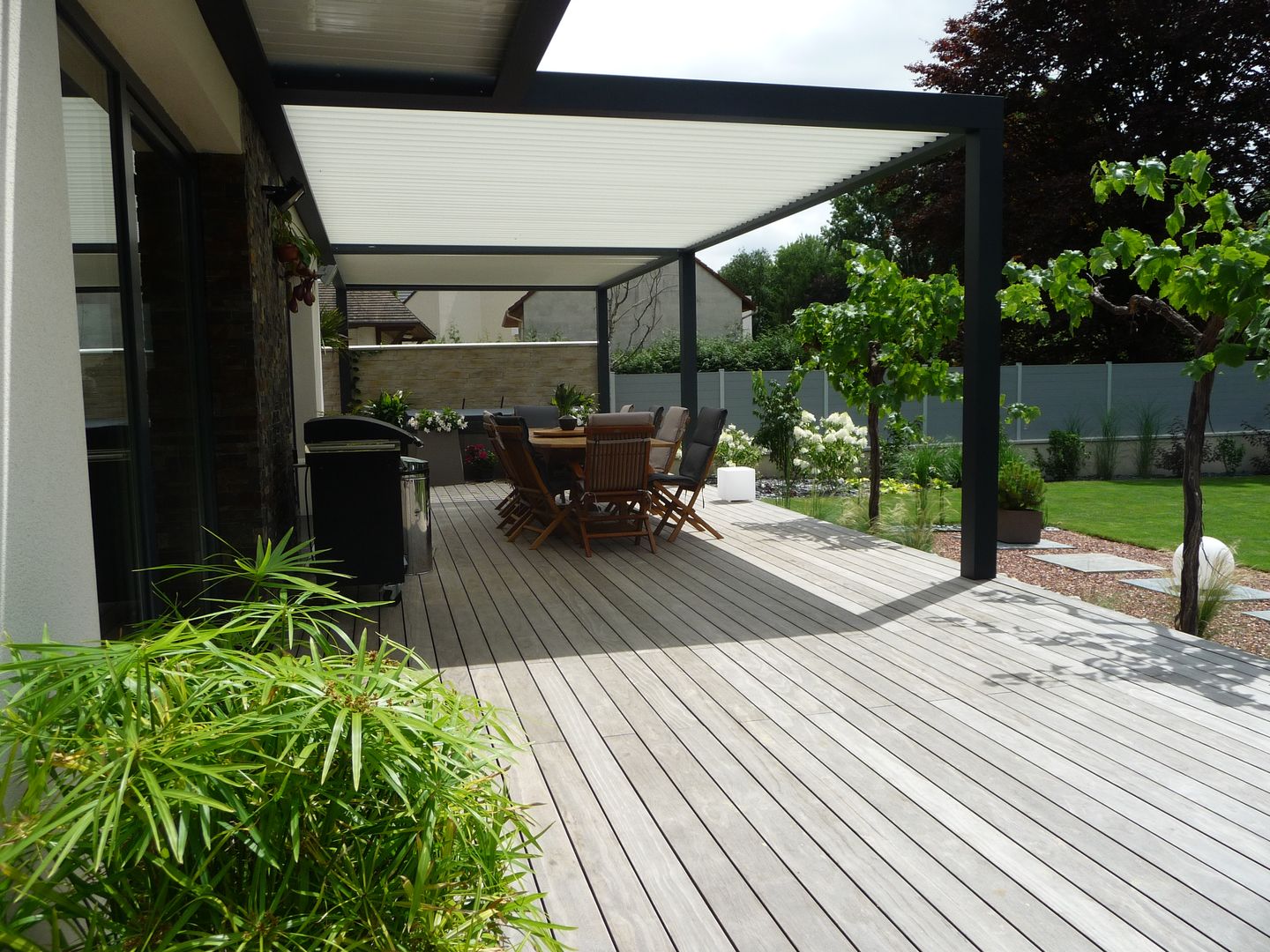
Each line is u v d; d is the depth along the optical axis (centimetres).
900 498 898
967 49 1788
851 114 515
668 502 752
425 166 636
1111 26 1642
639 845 250
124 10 285
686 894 227
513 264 1088
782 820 265
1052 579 646
